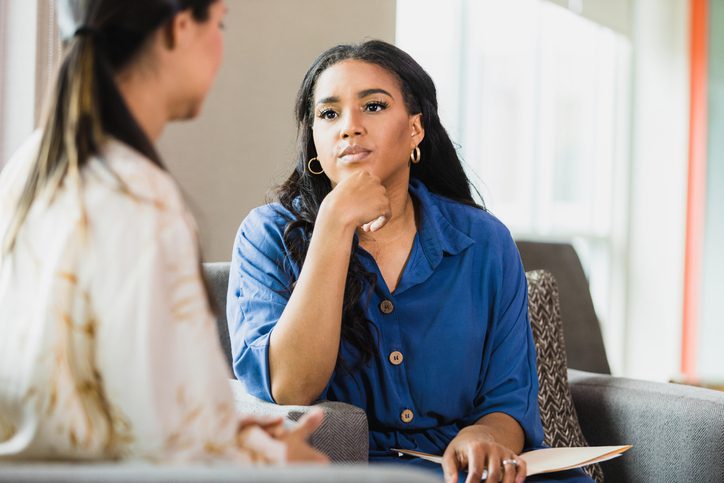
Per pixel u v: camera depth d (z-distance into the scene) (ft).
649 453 6.15
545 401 6.23
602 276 15.14
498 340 5.22
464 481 4.48
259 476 2.08
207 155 7.21
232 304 5.08
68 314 2.46
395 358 4.96
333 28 8.43
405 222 5.33
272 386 4.53
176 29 2.73
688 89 15.34
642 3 15.19
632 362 15.29
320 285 4.53
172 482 2.08
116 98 2.63
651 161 15.29
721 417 5.81
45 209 2.59
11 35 5.98
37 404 2.49
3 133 5.98
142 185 2.55
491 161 13.00
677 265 15.29
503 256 5.30
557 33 14.01
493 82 12.91
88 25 2.65
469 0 12.34
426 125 5.49
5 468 2.19
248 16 7.55
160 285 2.46
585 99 14.67
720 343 15.57
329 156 5.07
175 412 2.47
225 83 7.36
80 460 2.52
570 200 14.55
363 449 4.23
